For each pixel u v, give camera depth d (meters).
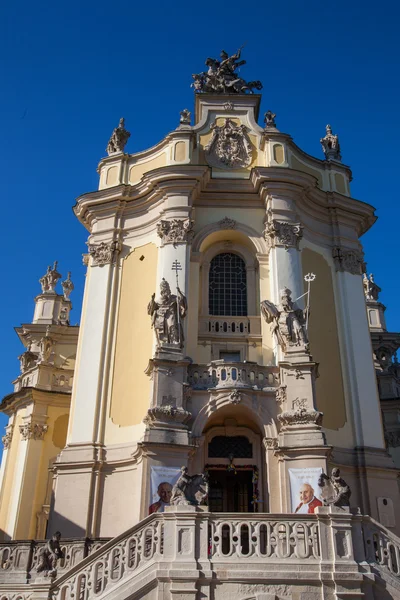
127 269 23.78
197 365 19.97
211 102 26.48
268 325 21.95
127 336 22.34
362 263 24.88
